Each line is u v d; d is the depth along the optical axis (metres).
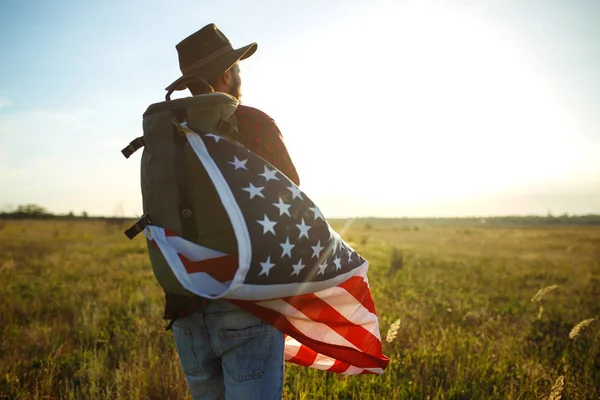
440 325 5.27
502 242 32.09
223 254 1.65
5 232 32.34
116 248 17.27
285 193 1.71
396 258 12.59
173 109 1.72
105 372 3.75
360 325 2.10
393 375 3.59
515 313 6.54
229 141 1.70
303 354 2.47
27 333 4.91
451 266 13.44
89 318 5.28
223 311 1.73
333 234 1.90
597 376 3.73
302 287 1.71
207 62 1.93
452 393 3.30
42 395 3.25
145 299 6.60
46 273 9.80
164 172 1.71
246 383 1.76
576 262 15.98
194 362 1.86
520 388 3.37
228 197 1.59
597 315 6.46
